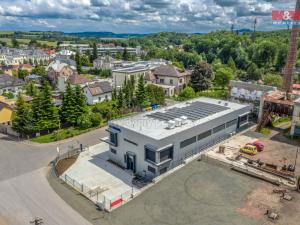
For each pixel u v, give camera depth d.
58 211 29.78
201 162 38.28
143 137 36.22
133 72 89.00
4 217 29.12
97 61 148.25
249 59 147.62
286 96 57.91
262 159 39.78
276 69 133.00
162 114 46.69
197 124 41.75
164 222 26.81
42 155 45.00
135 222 27.08
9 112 57.75
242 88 70.00
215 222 26.41
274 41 158.88
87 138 52.31
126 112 66.38
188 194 31.03
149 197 30.84
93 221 27.75
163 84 90.25
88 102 72.38
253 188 31.94
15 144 49.88
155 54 195.00
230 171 35.84
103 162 42.00
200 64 88.25
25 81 99.94
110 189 34.28
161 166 35.38
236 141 46.78
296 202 29.11
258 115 58.44
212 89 92.56
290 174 34.19
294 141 47.34
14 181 36.62
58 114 56.41
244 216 27.06
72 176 37.72
